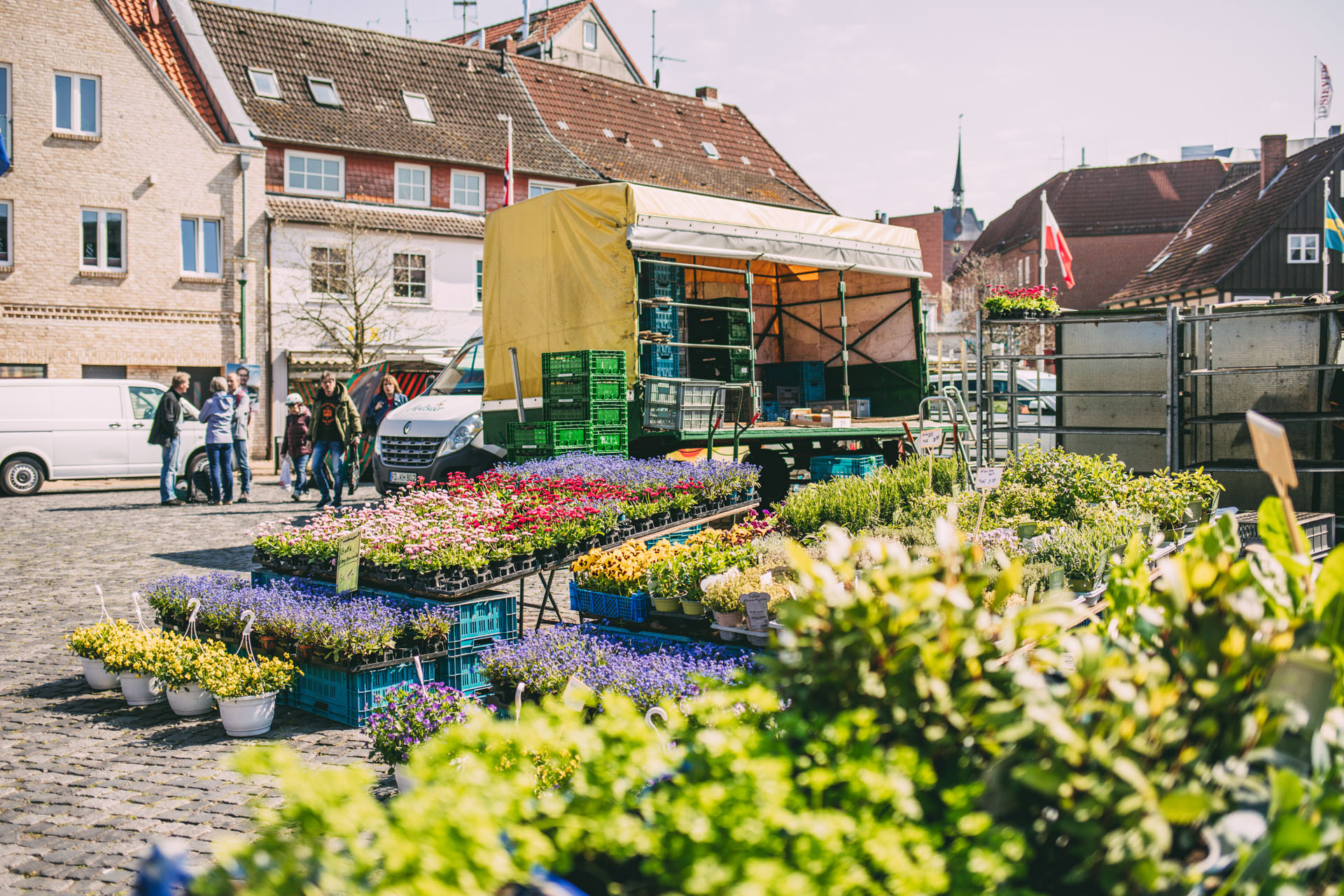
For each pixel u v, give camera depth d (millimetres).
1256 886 1972
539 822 2266
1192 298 45062
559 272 12219
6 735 6043
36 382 18812
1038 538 6492
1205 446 11367
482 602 6750
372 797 5043
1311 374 10773
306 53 32344
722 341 14633
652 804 2197
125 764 5512
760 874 1826
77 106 25547
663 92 42031
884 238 15242
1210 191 64312
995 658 2461
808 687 2457
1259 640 2355
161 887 1889
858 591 2408
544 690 5297
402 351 29578
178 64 29047
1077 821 2047
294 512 16203
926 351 15938
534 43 45469
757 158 42719
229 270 27344
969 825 2014
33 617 9117
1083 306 64125
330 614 6355
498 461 13742
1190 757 2160
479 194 32438
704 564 6496
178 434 17438
